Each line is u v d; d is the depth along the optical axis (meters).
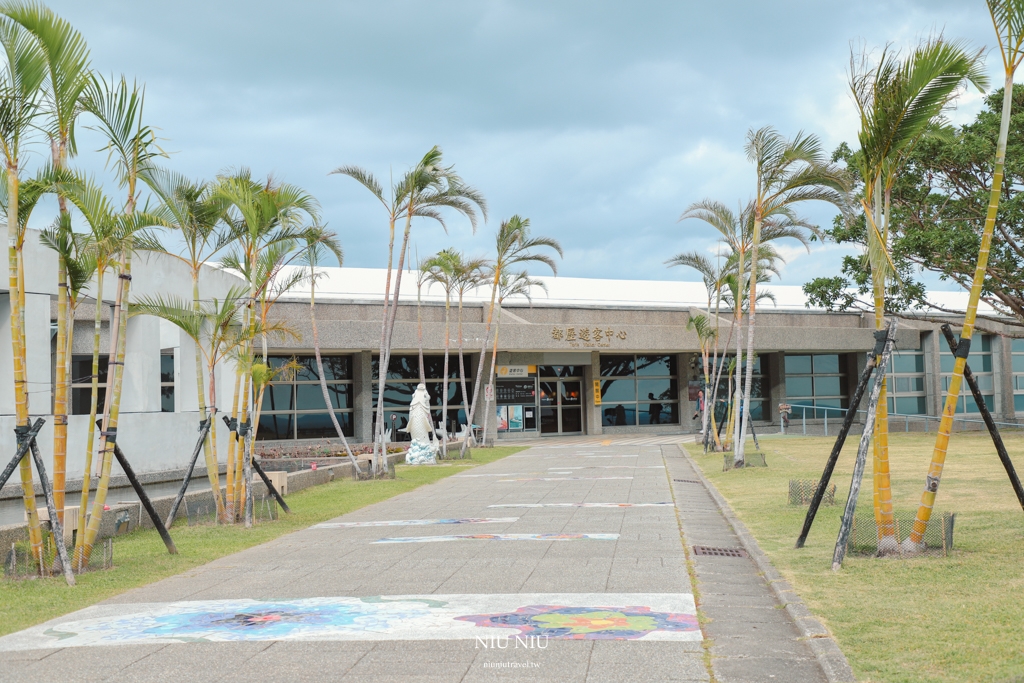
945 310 32.59
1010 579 7.62
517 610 7.14
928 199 28.95
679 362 42.94
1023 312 30.52
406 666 5.63
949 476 17.47
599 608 7.18
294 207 14.22
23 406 9.15
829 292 33.94
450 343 35.62
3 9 8.92
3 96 8.98
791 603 7.09
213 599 7.97
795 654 5.82
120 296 10.39
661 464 24.19
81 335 24.98
